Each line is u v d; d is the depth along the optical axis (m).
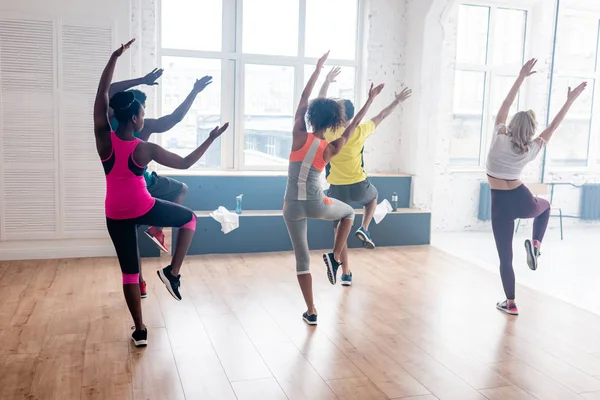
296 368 3.49
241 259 6.19
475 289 5.32
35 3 5.71
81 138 5.97
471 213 8.46
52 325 4.11
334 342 3.93
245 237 6.49
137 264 3.70
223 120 7.33
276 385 3.25
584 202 7.92
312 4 7.49
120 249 3.63
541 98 7.95
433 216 8.30
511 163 4.40
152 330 4.05
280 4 7.36
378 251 6.81
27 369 3.37
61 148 5.93
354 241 6.95
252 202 6.89
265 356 3.66
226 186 6.79
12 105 5.77
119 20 5.95
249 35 7.31
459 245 7.33
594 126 7.90
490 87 8.42
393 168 7.90
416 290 5.23
